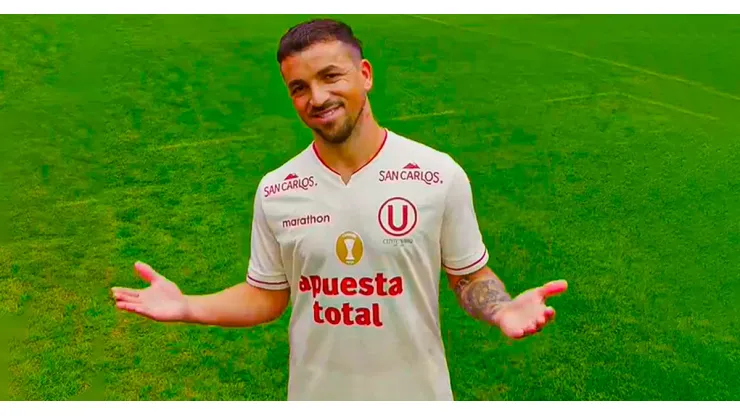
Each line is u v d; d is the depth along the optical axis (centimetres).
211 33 1001
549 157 709
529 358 448
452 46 1001
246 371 446
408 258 257
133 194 646
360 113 254
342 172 259
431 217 257
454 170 261
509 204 627
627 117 795
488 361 446
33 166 682
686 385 427
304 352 274
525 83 888
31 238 581
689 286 516
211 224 605
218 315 275
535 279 525
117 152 714
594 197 636
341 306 263
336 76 247
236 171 688
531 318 243
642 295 506
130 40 964
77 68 884
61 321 491
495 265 542
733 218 601
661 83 890
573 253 556
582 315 485
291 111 806
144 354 459
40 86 836
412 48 992
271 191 268
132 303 265
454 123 789
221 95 837
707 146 728
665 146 729
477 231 269
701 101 839
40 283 530
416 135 764
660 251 558
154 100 820
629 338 465
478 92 864
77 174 675
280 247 269
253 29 1025
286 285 283
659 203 626
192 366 450
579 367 441
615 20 1102
